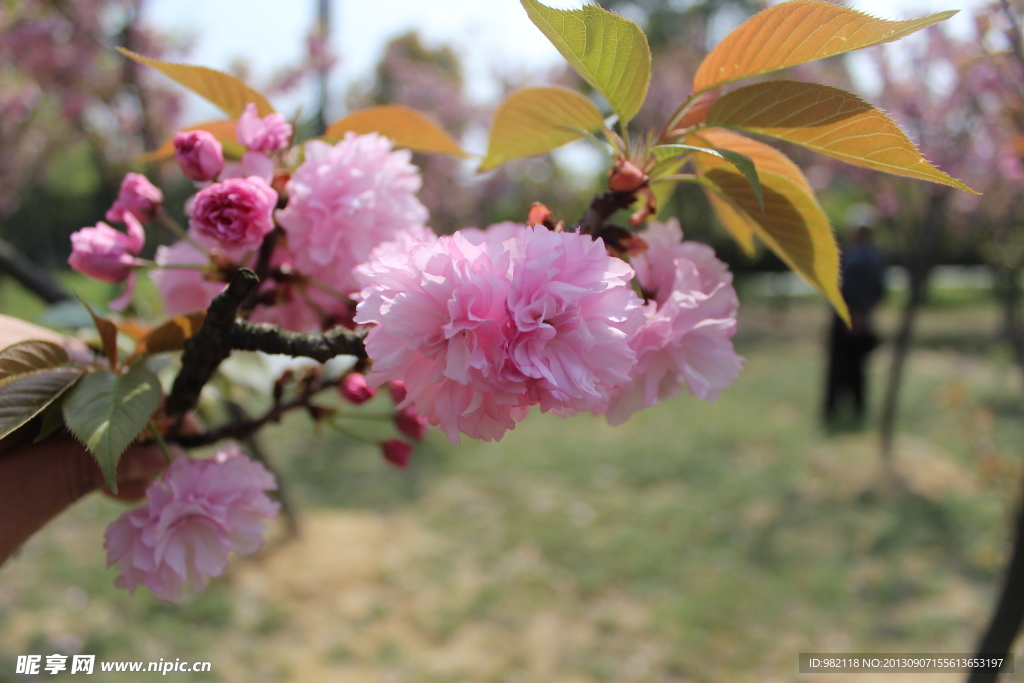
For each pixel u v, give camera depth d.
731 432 6.88
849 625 3.53
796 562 4.17
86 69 4.73
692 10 16.38
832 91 0.74
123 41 4.87
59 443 0.92
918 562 4.16
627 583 3.96
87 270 0.92
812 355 11.07
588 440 6.66
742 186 0.90
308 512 4.78
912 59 5.61
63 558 4.07
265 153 0.92
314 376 1.06
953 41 5.25
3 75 4.89
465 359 0.59
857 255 7.11
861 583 3.93
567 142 1.06
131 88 4.94
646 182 0.82
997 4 2.41
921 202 6.32
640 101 0.84
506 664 3.28
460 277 0.59
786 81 0.76
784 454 6.19
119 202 0.97
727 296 0.84
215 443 1.02
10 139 5.80
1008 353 9.08
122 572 0.83
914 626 3.48
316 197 0.88
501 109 1.03
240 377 1.34
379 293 0.63
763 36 0.77
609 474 5.70
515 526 4.69
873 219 7.35
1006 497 3.25
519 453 6.23
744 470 5.81
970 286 20.38
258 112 1.03
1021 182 4.41
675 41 15.81
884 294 7.21
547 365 0.60
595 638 3.48
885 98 6.04
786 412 7.68
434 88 10.95
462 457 6.12
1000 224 5.39
